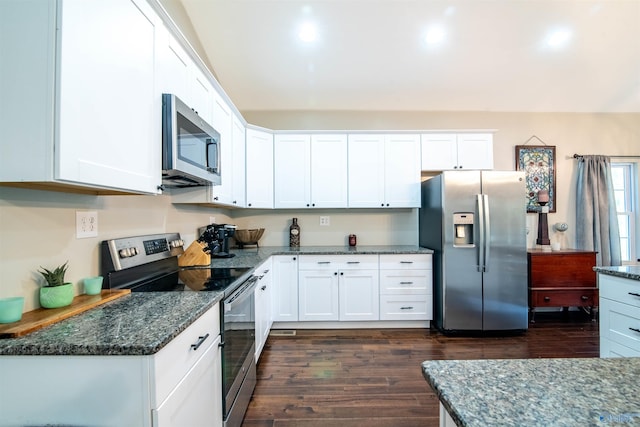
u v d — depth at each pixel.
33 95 0.83
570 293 3.18
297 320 3.04
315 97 3.43
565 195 3.69
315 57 2.88
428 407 1.81
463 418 0.53
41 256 1.09
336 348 2.62
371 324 3.11
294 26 2.57
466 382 0.66
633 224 3.73
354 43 2.73
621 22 2.53
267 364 2.34
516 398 0.60
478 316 2.89
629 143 3.71
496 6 2.40
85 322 0.97
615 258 3.52
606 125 3.71
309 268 3.04
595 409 0.56
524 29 2.60
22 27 0.83
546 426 0.51
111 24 1.03
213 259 2.47
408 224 3.65
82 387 0.81
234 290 1.56
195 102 1.80
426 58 2.90
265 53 2.84
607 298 1.78
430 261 3.05
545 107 3.62
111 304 1.16
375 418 1.72
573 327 3.12
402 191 3.35
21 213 1.02
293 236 3.55
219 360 1.33
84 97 0.90
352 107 3.60
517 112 3.68
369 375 2.17
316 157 3.35
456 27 2.58
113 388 0.80
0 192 0.95
